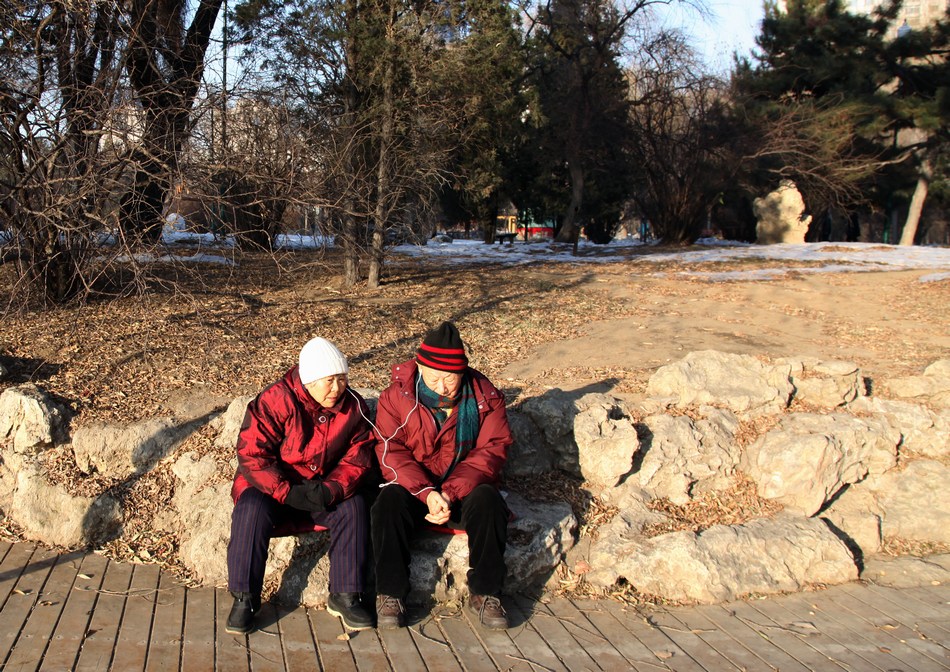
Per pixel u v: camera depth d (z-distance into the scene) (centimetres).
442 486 399
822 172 2448
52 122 729
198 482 467
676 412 546
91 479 480
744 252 1886
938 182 3161
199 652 344
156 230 811
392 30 1050
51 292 816
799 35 2752
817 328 940
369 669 340
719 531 451
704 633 390
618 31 2244
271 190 783
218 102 785
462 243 2531
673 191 2331
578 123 2242
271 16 1050
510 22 1158
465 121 1183
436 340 398
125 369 626
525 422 509
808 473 490
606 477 481
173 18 914
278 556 406
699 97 2250
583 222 3017
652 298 1117
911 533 518
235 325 796
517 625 389
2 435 502
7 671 321
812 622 407
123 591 398
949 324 962
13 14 733
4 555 436
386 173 1063
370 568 411
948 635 397
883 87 3058
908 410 567
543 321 923
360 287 1111
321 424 394
